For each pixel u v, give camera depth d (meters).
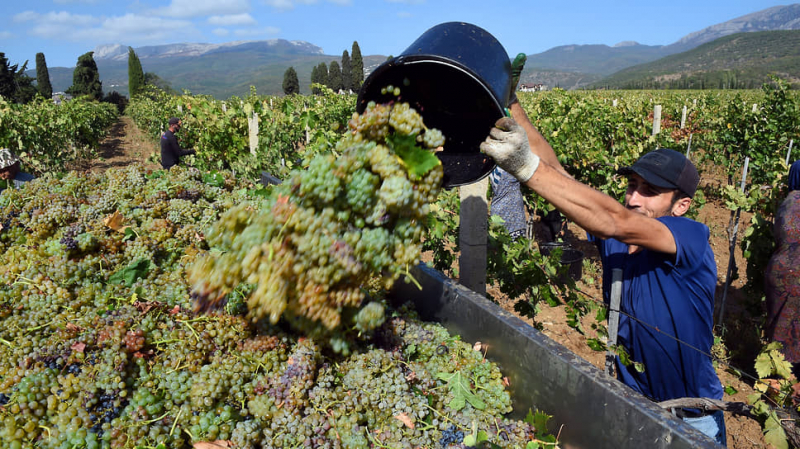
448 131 2.46
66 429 1.88
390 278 2.00
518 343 2.16
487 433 2.07
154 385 2.13
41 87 85.25
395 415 2.16
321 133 8.03
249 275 1.70
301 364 2.19
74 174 4.34
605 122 11.02
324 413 2.13
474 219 3.60
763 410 2.15
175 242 3.38
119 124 44.09
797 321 3.23
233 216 1.77
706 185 12.05
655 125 8.86
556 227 7.38
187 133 12.94
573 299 3.29
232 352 2.36
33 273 2.72
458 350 2.50
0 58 64.38
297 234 1.70
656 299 2.30
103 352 2.15
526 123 2.59
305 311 1.84
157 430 1.96
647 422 1.53
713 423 2.40
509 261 4.25
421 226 1.94
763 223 4.82
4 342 2.20
